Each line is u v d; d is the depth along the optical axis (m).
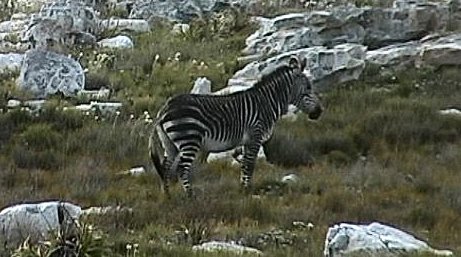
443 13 91.00
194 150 51.97
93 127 63.59
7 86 77.31
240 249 38.41
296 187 52.78
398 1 95.06
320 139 62.66
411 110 69.62
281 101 55.78
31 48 96.31
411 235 41.16
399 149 62.81
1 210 45.00
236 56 88.94
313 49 79.25
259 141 54.28
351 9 90.56
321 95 74.25
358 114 68.69
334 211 48.41
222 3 116.94
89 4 124.81
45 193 49.69
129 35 104.69
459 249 39.91
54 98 74.25
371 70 81.12
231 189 52.62
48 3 115.56
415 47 85.25
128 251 36.59
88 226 35.81
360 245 34.94
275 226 44.91
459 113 69.62
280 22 90.38
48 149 59.50
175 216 45.44
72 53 93.19
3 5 131.25
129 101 72.56
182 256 36.62
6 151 59.09
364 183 54.06
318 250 38.47
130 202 48.84
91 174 53.94
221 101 53.62
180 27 106.56
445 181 54.69
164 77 81.50
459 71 80.94
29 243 35.03
